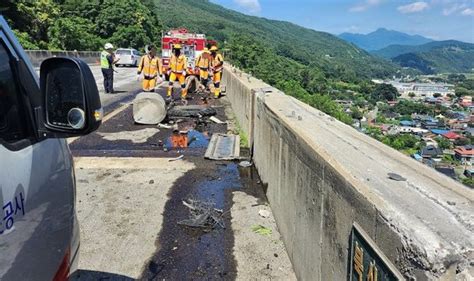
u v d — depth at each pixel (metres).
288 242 4.05
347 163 2.55
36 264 1.75
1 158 1.56
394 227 1.66
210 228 4.68
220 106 14.19
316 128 3.82
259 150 6.55
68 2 68.06
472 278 1.39
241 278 3.69
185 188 5.98
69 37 49.09
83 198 5.52
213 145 8.34
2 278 1.49
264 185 5.88
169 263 3.95
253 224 4.80
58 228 1.98
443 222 1.63
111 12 69.19
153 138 9.08
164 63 21.86
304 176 3.35
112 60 16.80
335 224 2.49
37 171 1.80
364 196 2.00
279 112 4.86
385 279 1.70
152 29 79.25
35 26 42.62
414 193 1.98
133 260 3.99
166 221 4.86
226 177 6.52
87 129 1.76
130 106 13.48
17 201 1.60
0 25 1.92
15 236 1.57
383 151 2.91
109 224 4.75
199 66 17.42
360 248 2.02
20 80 1.90
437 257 1.40
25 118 1.84
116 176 6.44
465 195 1.97
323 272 2.76
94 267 3.84
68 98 1.77
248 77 12.34
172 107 12.61
